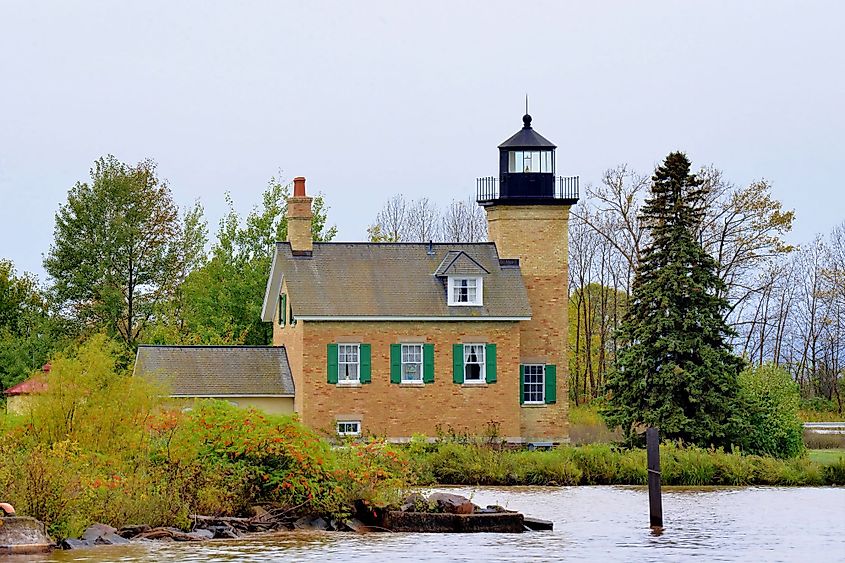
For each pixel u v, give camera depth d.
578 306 197.25
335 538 65.12
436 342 131.12
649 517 76.75
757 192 177.25
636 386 123.25
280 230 161.12
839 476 106.56
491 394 132.00
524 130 138.12
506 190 136.75
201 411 71.81
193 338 156.38
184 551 59.72
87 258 180.88
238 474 69.81
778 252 177.38
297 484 69.81
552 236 136.25
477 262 132.88
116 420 70.81
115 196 182.00
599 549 62.41
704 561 58.97
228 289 158.12
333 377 128.25
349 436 84.81
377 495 71.06
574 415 167.25
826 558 60.22
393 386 129.75
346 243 134.75
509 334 132.62
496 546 62.84
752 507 84.75
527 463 104.81
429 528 68.81
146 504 65.38
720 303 123.81
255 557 58.09
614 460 106.12
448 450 106.44
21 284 179.88
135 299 183.00
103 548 60.41
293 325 130.50
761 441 119.69
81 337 162.00
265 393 128.88
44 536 59.69
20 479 61.84
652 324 123.06
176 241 187.38
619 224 188.25
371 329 129.50
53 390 70.38
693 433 119.75
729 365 123.00
